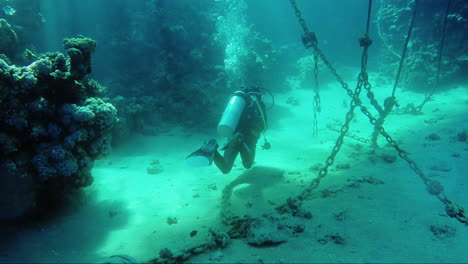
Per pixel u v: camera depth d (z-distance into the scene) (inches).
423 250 118.0
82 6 424.5
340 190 178.1
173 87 381.1
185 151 298.4
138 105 331.9
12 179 155.6
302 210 151.6
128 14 426.0
